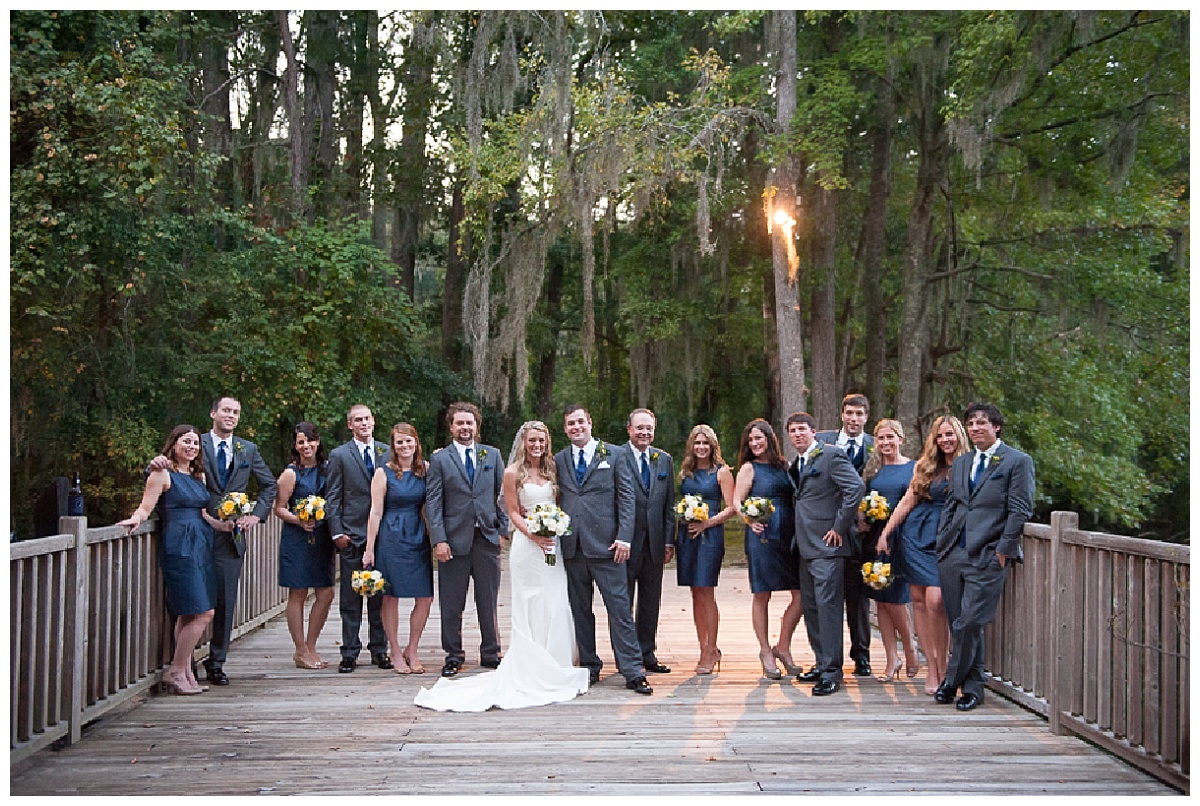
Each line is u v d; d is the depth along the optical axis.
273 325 13.28
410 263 19.14
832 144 13.01
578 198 13.18
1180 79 13.05
